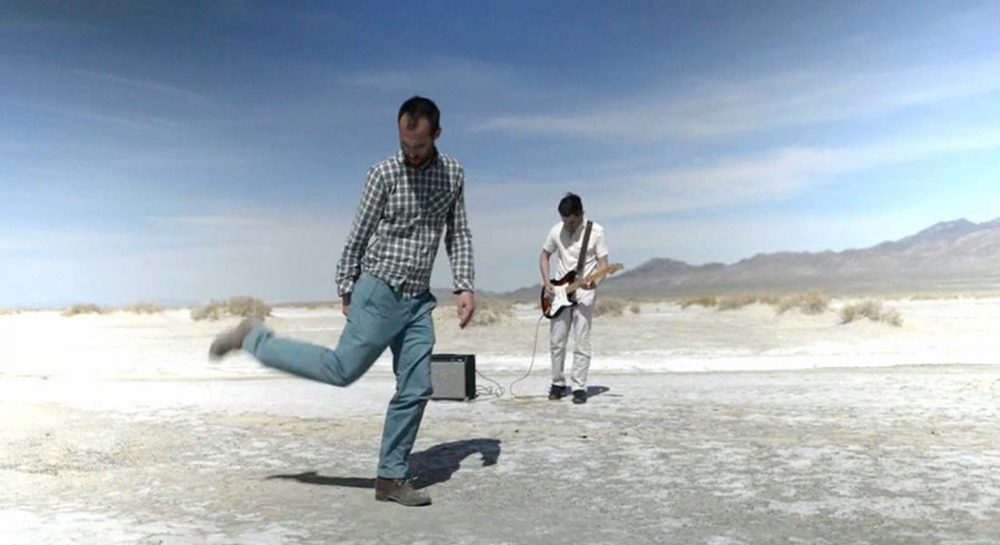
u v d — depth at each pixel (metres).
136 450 7.21
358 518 5.06
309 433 8.10
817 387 11.60
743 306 34.97
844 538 4.59
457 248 5.74
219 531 4.77
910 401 9.95
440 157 5.43
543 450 7.13
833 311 30.58
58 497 5.60
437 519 5.04
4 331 33.19
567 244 10.26
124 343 25.42
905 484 5.79
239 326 5.41
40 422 8.60
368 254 5.38
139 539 4.59
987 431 7.84
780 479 5.97
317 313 49.34
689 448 7.16
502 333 24.05
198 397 11.27
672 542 4.56
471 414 9.27
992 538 4.56
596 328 25.94
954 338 22.34
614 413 9.27
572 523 4.94
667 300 67.06
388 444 5.45
